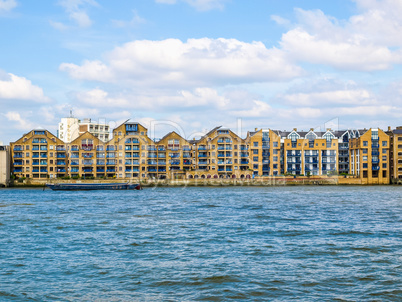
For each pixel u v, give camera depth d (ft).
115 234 190.49
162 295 110.63
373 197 409.49
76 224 221.66
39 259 144.66
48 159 620.49
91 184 554.87
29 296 110.32
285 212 273.54
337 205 323.78
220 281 120.26
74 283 119.85
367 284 116.98
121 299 108.27
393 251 153.17
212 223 222.69
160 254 150.92
